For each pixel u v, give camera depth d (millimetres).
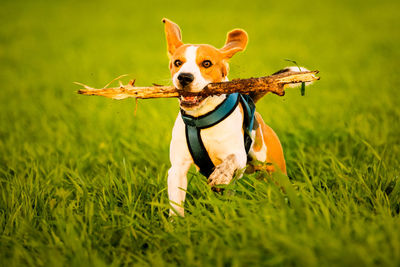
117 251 3430
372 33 19781
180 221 3684
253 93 4801
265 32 21594
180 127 4273
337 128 6914
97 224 3748
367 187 4086
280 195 3490
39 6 34312
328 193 4027
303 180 5066
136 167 5160
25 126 8031
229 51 4316
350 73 12141
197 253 3143
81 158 5738
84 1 36812
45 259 3205
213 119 4098
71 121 8258
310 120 7605
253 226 3135
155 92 4082
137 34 22734
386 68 12523
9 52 18234
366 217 3465
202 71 4090
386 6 29234
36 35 22672
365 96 9219
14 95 11023
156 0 36812
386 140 5977
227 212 3623
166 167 5562
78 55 17234
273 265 2826
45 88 11812
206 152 4246
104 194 4246
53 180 4902
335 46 17125
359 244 2904
